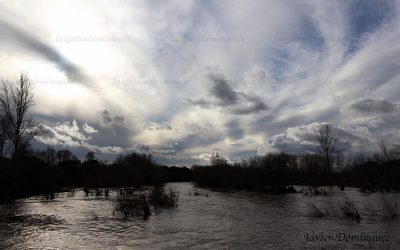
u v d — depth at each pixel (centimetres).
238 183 6731
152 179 8762
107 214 2933
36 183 5444
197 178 9919
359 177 8256
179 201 4219
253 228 2255
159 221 2553
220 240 1903
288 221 2508
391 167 7344
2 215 2869
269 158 6438
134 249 1711
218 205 3700
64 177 8006
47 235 2038
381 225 2236
